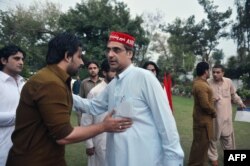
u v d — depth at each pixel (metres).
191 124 10.23
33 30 32.91
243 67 33.91
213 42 45.12
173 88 31.05
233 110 14.29
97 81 5.38
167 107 2.40
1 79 3.09
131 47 2.52
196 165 5.17
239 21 36.12
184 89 29.50
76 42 2.18
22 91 2.09
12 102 3.09
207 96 4.97
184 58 43.28
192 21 44.78
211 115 5.07
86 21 25.42
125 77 2.50
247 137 8.12
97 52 24.83
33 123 2.06
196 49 45.47
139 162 2.41
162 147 2.45
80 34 26.00
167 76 5.04
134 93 2.44
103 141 3.97
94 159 4.11
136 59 31.64
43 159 2.08
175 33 44.88
